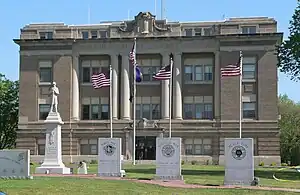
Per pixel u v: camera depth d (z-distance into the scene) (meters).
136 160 80.50
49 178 35.91
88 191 28.02
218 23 82.69
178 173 37.88
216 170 55.72
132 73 83.75
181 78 83.00
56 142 45.62
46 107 84.19
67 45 84.50
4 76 102.50
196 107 82.88
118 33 84.12
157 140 38.22
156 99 83.69
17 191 27.00
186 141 81.62
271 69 80.44
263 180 40.78
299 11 53.38
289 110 116.88
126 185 31.62
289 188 33.12
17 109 101.19
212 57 83.00
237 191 29.97
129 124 82.50
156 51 83.25
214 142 80.88
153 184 33.31
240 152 34.47
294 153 112.19
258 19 81.56
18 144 84.06
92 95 84.56
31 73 84.69
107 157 41.03
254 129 80.12
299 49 52.78
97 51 84.25
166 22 83.88
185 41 82.81
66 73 84.06
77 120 83.69
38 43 84.44
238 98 80.50
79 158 82.38
